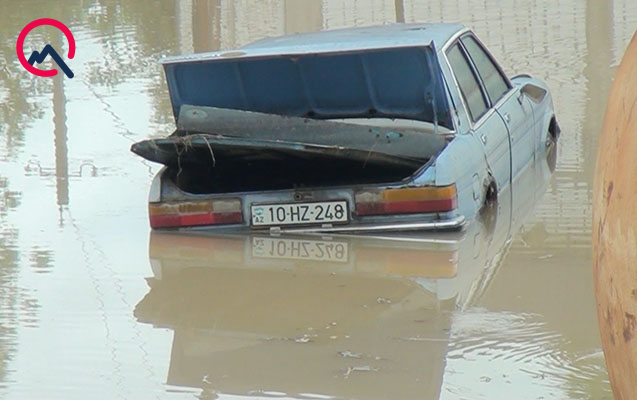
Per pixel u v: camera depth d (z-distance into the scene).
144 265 15.50
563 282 14.13
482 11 36.50
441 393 10.80
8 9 41.12
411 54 16.81
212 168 16.84
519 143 18.98
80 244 16.61
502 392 10.78
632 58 7.76
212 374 11.59
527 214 17.09
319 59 17.25
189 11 38.97
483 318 12.88
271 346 12.30
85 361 12.12
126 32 36.06
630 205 7.32
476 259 15.12
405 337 12.38
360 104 17.59
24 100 27.17
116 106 25.95
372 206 16.11
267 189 17.34
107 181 20.16
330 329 12.75
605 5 35.03
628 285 7.34
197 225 16.78
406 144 16.55
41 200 19.14
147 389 11.28
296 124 16.83
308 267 15.02
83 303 14.07
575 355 11.67
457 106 16.77
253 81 17.56
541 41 31.17
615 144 7.61
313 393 10.97
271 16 38.22
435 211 15.91
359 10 38.19
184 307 13.76
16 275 15.30
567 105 23.78
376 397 10.78
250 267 15.15
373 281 14.38
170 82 17.66
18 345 12.67
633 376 7.41
